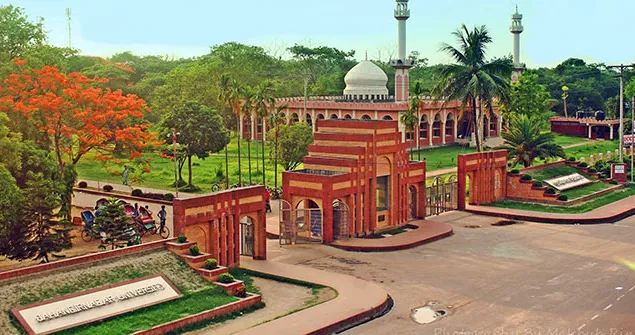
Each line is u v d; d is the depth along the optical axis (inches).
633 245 1668.3
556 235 1782.7
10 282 1036.5
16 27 2331.4
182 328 1051.9
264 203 1478.8
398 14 3467.0
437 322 1122.0
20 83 1875.0
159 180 2593.5
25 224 1334.9
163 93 3878.0
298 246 1643.7
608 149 3580.2
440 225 1862.7
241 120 3971.5
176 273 1184.2
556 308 1184.8
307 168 1782.7
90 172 2743.6
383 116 3472.0
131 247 1195.3
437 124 3681.1
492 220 1991.9
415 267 1466.5
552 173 2406.5
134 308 1064.2
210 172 2770.7
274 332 1037.2
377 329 1091.9
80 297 1049.5
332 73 5605.3
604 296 1248.8
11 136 1622.8
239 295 1183.6
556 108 5191.9
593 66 5659.5
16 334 952.3
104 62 4977.9
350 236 1706.4
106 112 1883.6
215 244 1369.3
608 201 2240.4
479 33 2389.3
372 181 1760.6
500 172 2269.9
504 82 2465.6
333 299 1205.7
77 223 1744.6
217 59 4591.5
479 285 1328.7
